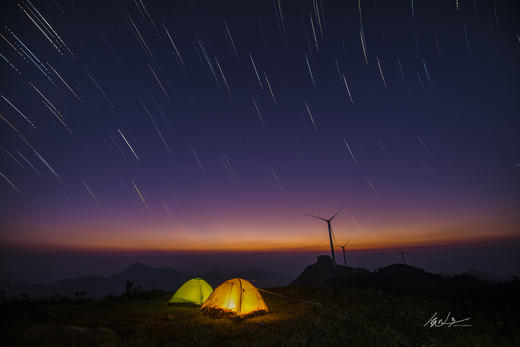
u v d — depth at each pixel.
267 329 9.40
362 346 7.79
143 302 14.36
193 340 8.19
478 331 9.80
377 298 15.01
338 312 11.43
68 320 10.13
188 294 14.03
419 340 8.54
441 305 13.57
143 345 7.70
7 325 9.14
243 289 11.98
